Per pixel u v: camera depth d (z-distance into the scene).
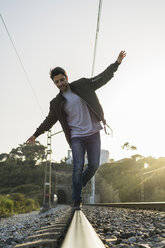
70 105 3.57
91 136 3.63
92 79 3.58
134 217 4.63
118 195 64.12
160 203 6.41
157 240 1.90
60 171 121.81
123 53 3.39
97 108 3.52
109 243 1.93
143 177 59.81
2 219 16.19
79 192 3.63
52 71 3.45
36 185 94.25
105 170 92.62
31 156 134.62
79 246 0.98
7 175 112.00
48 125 3.90
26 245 1.85
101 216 5.32
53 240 1.81
